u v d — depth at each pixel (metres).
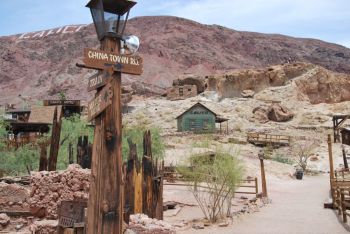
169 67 180.38
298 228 14.09
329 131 60.97
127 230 7.75
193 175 16.52
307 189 26.86
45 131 37.88
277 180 32.06
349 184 17.23
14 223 9.20
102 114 5.77
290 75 94.62
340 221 15.25
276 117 73.31
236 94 93.00
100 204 5.64
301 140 54.22
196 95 94.25
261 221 15.42
